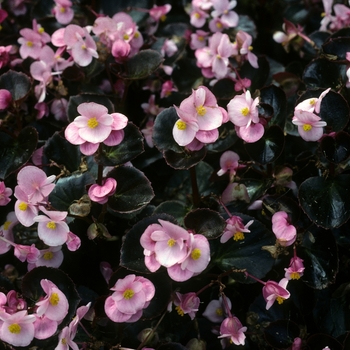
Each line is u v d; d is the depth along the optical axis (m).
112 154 0.63
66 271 0.67
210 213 0.62
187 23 0.82
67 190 0.65
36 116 0.73
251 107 0.62
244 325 0.67
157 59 0.71
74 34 0.70
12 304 0.61
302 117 0.62
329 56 0.69
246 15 0.80
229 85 0.72
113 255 0.68
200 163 0.71
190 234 0.59
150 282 0.60
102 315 0.62
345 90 0.68
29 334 0.59
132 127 0.64
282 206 0.65
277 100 0.67
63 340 0.60
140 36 0.74
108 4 0.80
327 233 0.66
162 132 0.64
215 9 0.78
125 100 0.75
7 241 0.64
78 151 0.68
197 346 0.64
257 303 0.67
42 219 0.61
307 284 0.65
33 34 0.75
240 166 0.67
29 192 0.61
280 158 0.68
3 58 0.73
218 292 0.67
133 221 0.68
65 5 0.77
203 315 0.66
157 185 0.73
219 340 0.67
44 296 0.62
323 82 0.69
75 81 0.74
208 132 0.61
